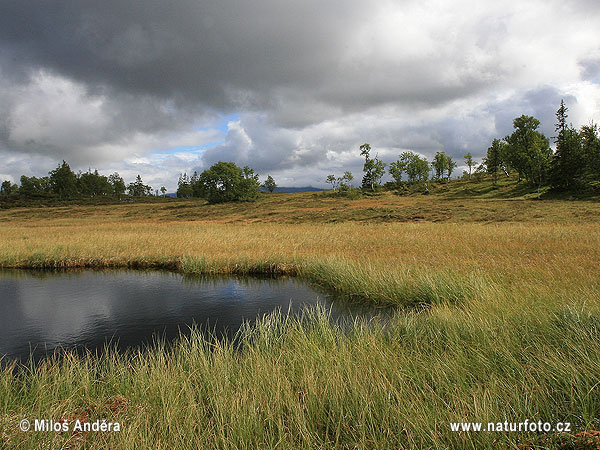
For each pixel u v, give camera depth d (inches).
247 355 223.1
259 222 1844.2
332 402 157.2
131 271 660.7
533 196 2262.6
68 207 3676.2
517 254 557.9
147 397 177.6
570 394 145.6
